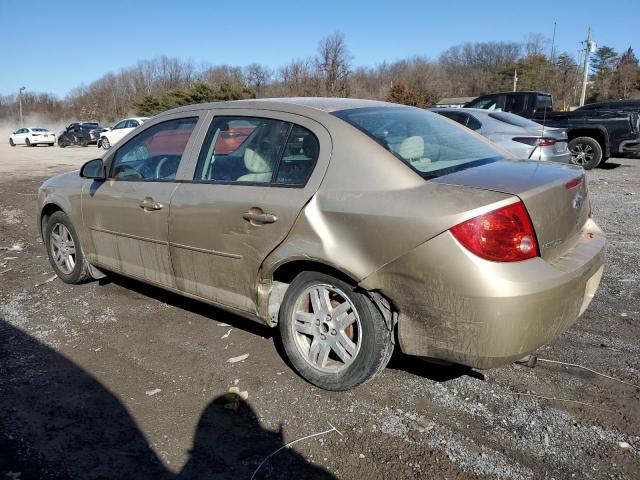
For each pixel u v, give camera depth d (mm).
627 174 12445
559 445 2688
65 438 2824
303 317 3262
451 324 2645
